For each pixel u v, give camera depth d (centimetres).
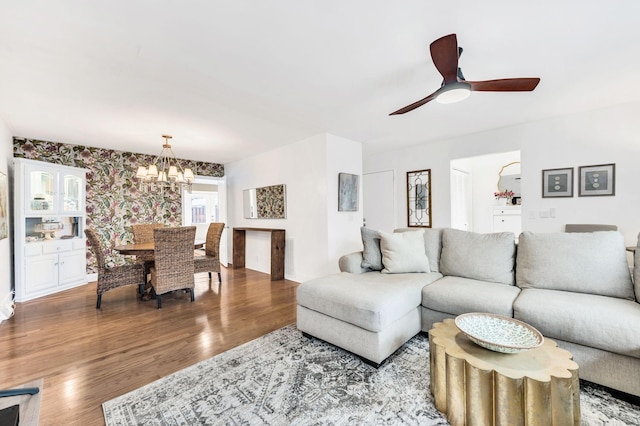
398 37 181
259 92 258
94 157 452
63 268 396
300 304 238
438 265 276
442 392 147
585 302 173
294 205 450
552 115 336
